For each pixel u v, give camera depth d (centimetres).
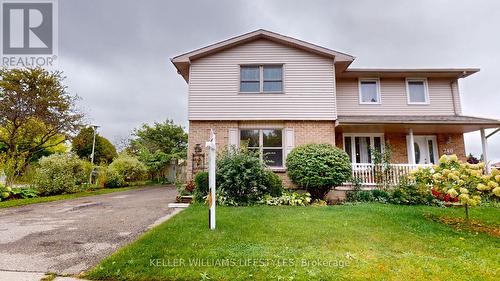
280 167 1121
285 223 551
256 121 1155
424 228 526
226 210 722
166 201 986
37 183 1199
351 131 1251
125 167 1867
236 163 891
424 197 896
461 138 1249
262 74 1180
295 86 1164
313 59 1186
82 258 370
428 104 1298
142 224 581
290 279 292
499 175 529
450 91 1314
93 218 650
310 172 929
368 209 738
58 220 628
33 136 1425
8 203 904
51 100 1496
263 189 901
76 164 1339
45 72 1507
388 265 331
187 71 1263
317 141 1131
